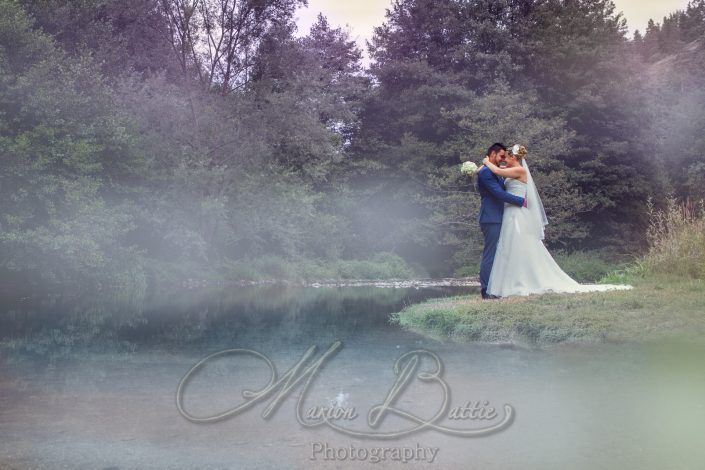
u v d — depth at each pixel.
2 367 5.17
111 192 19.14
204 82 26.14
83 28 23.69
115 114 19.17
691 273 10.80
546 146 30.91
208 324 8.21
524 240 8.77
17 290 15.12
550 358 5.27
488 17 36.84
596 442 3.12
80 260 15.53
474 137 32.41
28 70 16.64
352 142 38.12
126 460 2.95
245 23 27.31
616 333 5.96
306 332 7.29
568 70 35.84
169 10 25.41
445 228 33.19
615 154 36.25
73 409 3.84
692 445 3.05
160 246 21.78
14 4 17.20
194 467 2.87
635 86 37.25
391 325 8.01
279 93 28.12
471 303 8.23
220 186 24.23
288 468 2.87
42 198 15.32
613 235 36.62
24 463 2.90
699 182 37.09
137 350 6.02
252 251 26.66
